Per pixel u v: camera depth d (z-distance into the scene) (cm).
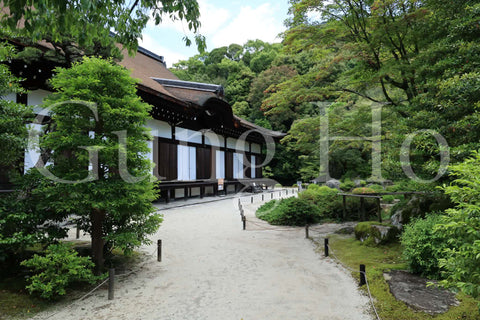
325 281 550
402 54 924
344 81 1166
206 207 1658
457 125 535
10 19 356
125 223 606
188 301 468
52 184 541
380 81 990
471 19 564
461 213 295
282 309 437
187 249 784
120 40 506
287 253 745
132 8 483
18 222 504
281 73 3750
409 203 874
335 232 975
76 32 446
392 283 504
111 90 581
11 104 509
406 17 787
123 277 575
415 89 908
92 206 512
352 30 1004
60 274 446
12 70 931
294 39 1048
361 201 1078
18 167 640
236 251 765
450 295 452
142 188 571
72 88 519
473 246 271
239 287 525
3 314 407
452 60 599
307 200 1264
